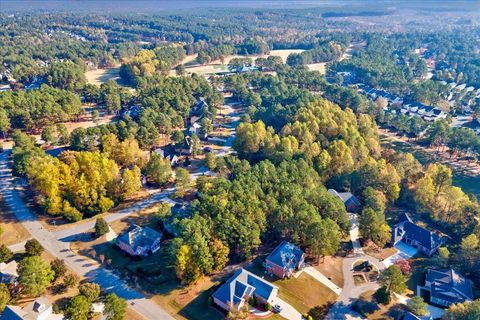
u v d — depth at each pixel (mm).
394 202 145750
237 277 97000
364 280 107062
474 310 87562
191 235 103125
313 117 189375
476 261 108625
